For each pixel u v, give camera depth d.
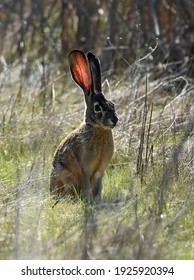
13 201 13.82
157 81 19.89
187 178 14.57
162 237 12.07
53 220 12.95
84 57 15.57
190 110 17.69
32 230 12.25
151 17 23.94
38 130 17.61
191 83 20.38
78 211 13.59
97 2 24.94
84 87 15.27
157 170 14.99
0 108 19.36
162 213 12.91
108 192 14.91
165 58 21.66
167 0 23.84
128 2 24.52
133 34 23.41
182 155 15.46
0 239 12.08
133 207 13.27
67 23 25.05
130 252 11.34
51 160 16.42
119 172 15.99
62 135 17.52
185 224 12.74
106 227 12.24
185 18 23.67
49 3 26.20
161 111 17.48
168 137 16.89
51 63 23.11
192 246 11.93
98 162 15.07
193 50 23.08
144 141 16.75
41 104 19.67
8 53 25.70
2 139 17.41
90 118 15.00
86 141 14.91
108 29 24.00
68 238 11.88
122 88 19.42
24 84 21.25
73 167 15.00
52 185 15.10
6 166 16.30
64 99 20.30
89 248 11.38
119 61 23.27
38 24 25.86
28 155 17.03
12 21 26.97
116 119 14.84
